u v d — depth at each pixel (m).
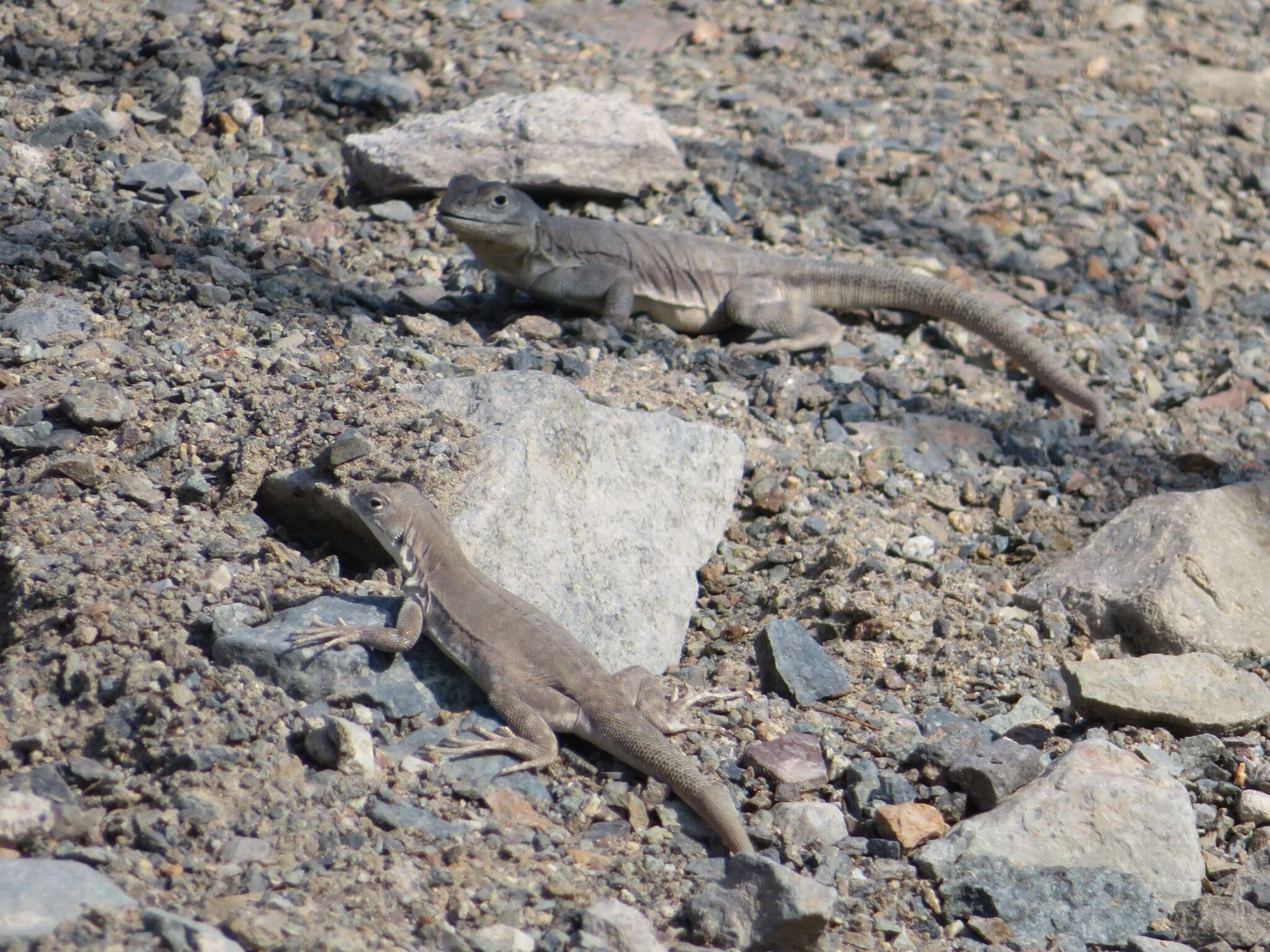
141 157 23.12
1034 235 26.78
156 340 17.61
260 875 10.41
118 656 12.22
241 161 24.05
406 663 13.01
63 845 10.45
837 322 23.00
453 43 29.02
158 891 10.11
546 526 14.76
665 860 11.84
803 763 13.38
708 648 15.81
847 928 11.58
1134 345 24.20
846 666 15.56
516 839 11.62
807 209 26.25
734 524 18.34
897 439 20.47
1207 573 16.45
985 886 11.98
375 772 11.82
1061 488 20.08
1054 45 33.81
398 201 23.80
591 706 12.57
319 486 14.28
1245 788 13.91
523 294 22.36
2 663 12.34
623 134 24.84
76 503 14.36
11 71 25.08
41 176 21.78
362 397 16.06
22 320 17.38
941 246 26.12
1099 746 13.33
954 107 30.53
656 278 22.14
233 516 14.73
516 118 24.28
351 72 26.84
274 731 11.88
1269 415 22.53
